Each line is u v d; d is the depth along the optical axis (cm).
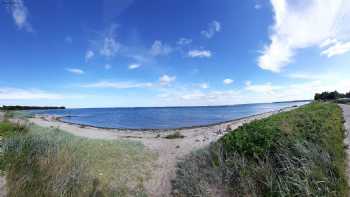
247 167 475
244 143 553
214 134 1209
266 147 505
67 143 732
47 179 448
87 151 700
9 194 384
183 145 906
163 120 3597
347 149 560
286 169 418
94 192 440
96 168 574
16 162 493
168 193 493
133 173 584
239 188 441
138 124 2914
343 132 725
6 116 1745
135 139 1127
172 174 588
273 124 655
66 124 2456
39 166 492
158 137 1270
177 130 1828
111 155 701
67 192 423
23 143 620
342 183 374
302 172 398
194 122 3069
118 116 5188
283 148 480
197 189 462
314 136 547
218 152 580
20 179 422
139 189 500
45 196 398
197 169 555
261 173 440
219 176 491
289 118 811
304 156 439
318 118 835
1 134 811
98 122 3369
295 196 362
